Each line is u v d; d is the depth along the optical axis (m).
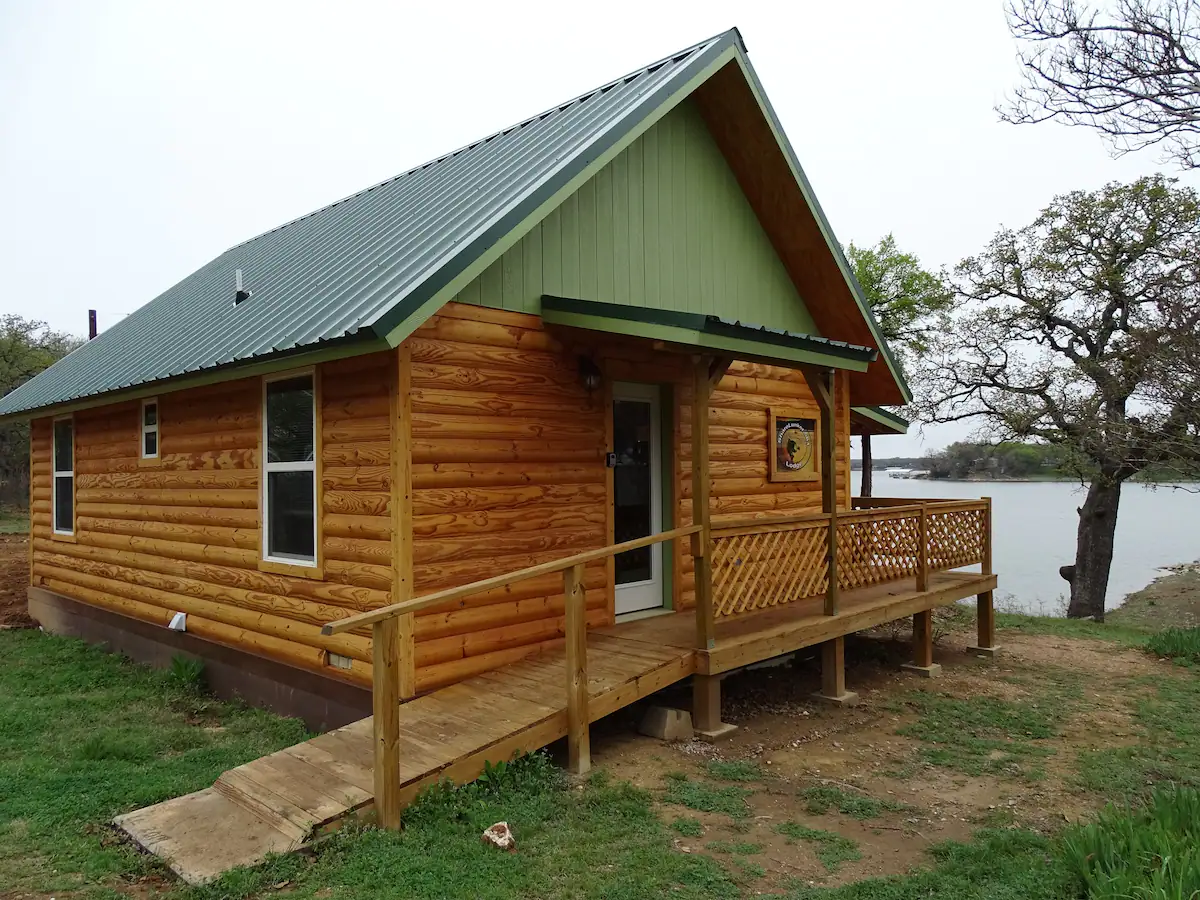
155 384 7.71
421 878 3.93
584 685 5.55
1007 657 10.02
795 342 6.70
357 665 6.27
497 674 6.30
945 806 5.36
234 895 3.79
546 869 4.10
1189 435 13.27
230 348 6.93
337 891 3.82
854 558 8.16
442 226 6.84
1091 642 11.16
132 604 9.57
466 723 5.34
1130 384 16.91
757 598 6.95
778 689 8.19
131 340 11.09
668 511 8.35
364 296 6.06
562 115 8.94
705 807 5.09
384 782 4.43
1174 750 6.51
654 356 8.07
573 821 4.73
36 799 4.98
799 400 10.26
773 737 6.71
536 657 6.71
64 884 3.90
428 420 6.06
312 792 4.62
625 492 8.05
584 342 7.32
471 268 5.74
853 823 5.04
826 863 4.41
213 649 8.03
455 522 6.23
